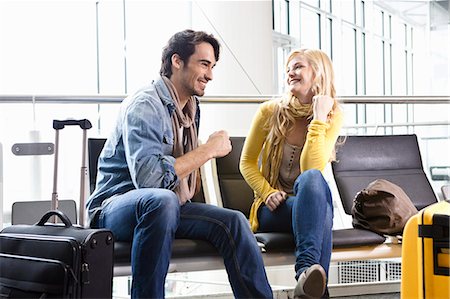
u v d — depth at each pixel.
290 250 2.55
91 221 2.35
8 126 5.05
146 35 6.25
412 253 2.23
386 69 8.80
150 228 2.13
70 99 2.92
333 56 7.89
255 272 2.25
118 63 6.18
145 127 2.33
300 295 2.26
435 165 6.95
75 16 6.00
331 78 2.82
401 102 3.46
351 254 2.66
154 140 2.34
